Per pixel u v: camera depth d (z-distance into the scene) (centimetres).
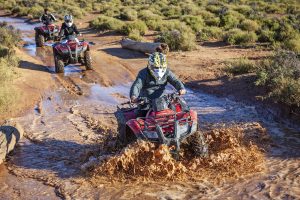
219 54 1744
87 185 582
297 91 902
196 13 3206
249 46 1936
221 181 577
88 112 989
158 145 611
